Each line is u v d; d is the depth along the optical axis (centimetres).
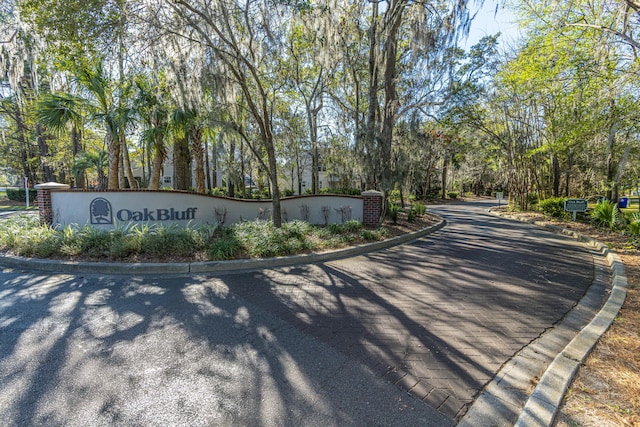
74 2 663
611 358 292
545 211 1512
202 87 817
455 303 446
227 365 290
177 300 449
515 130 1875
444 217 1719
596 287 520
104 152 1991
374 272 605
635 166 1486
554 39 984
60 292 477
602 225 1122
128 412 229
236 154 1892
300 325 374
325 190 2405
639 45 595
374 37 1061
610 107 1020
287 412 230
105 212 886
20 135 2442
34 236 696
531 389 259
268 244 696
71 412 228
